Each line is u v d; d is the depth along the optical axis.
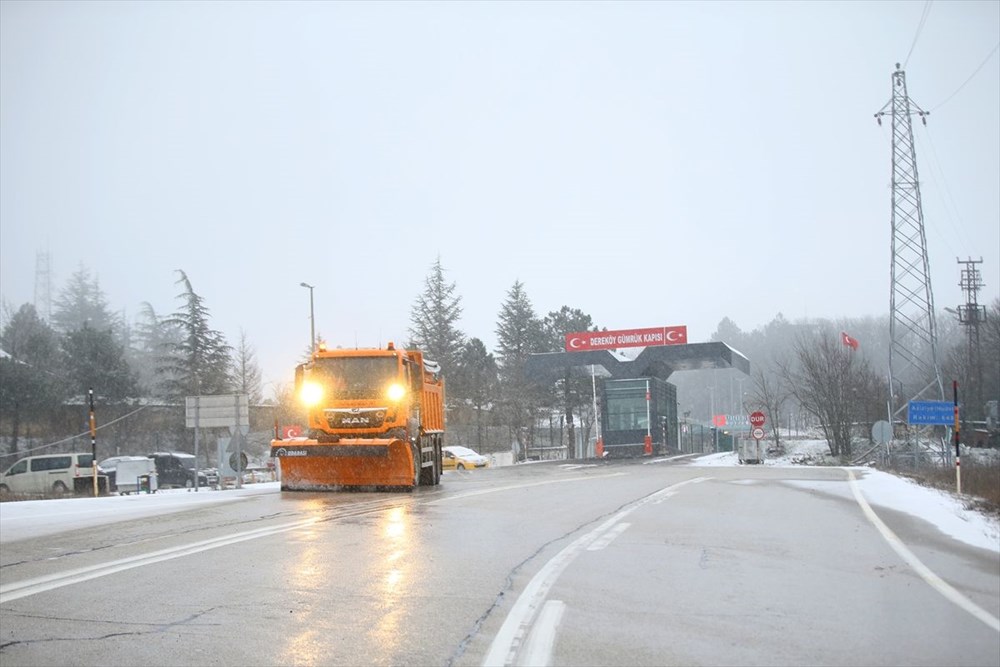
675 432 68.25
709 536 12.70
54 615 7.34
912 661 6.45
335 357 21.62
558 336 83.50
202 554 10.48
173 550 10.84
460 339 75.25
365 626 6.99
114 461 42.62
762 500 18.91
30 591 8.33
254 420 62.06
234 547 11.06
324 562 9.93
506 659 6.14
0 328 83.12
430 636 6.71
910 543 12.54
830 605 8.20
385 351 21.50
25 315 79.69
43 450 54.00
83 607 7.63
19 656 6.16
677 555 10.87
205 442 57.88
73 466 36.94
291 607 7.62
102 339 60.03
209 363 58.38
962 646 6.87
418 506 17.03
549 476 29.84
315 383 21.55
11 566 9.87
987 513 18.09
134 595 8.11
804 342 97.56
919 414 32.03
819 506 17.78
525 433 75.69
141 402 62.41
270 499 19.11
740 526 14.00
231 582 8.72
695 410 153.12
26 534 13.03
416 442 22.30
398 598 8.03
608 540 12.16
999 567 10.70
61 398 55.69
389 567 9.63
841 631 7.24
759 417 47.53
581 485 23.92
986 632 7.31
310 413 21.53
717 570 9.85
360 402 21.27
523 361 77.06
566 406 72.25
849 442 62.72
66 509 17.28
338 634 6.74
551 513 15.79
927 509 17.88
